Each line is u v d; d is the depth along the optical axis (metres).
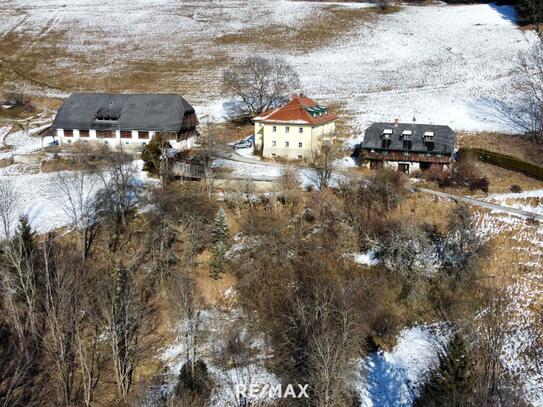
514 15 151.62
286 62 131.50
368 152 79.50
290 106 86.19
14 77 129.12
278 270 60.88
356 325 51.19
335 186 72.44
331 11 165.12
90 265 59.72
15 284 53.16
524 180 75.56
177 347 54.22
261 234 64.31
